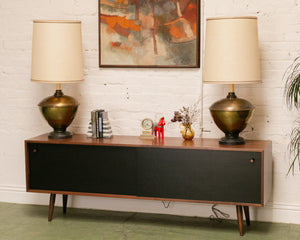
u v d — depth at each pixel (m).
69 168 3.85
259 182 3.47
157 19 3.97
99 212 4.21
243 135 3.94
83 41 4.18
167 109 4.06
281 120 3.85
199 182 3.59
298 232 3.71
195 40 3.92
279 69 3.81
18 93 4.38
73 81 3.78
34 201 4.45
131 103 4.13
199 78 3.97
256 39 3.48
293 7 3.74
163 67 4.00
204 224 3.90
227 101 3.54
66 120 3.89
